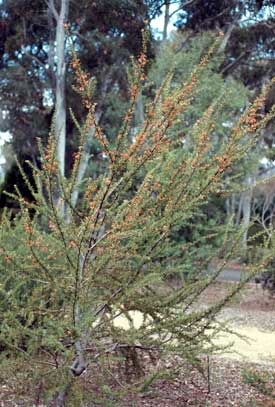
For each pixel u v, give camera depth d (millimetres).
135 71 3221
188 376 4996
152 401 4488
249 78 19672
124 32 15711
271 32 18281
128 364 4430
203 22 17875
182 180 3436
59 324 3266
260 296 12766
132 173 3234
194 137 3592
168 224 3416
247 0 17328
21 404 3926
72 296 3344
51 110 18141
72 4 15727
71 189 3328
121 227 3254
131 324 3898
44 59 18562
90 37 15727
